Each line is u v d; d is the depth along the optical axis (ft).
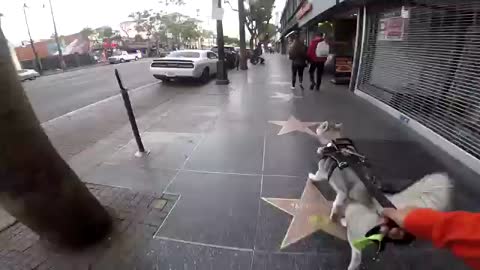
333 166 9.47
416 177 13.12
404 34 21.63
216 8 38.52
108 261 8.98
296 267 8.61
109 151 16.88
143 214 11.02
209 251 9.23
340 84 36.88
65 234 8.68
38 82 60.95
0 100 6.13
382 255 8.89
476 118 14.75
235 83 41.27
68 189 8.29
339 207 10.05
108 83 49.49
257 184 12.90
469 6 15.29
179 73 41.45
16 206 7.29
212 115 23.79
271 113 23.76
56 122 24.27
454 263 8.61
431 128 17.74
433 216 3.58
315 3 46.39
